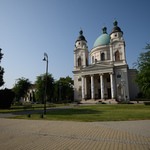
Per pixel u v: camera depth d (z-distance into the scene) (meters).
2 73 28.30
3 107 29.91
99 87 55.50
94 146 5.68
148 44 26.34
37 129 9.00
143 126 9.57
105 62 54.06
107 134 7.58
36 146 5.80
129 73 53.03
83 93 52.09
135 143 6.02
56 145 5.89
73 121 11.88
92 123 10.78
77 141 6.40
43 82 53.06
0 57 25.61
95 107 27.19
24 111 21.95
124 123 10.70
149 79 26.14
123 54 50.62
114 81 49.34
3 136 7.44
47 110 23.16
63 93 62.06
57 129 8.91
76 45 62.41
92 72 51.78
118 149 5.31
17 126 10.08
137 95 48.78
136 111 19.19
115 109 22.50
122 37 52.12
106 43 58.31
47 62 19.39
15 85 57.81
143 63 26.73
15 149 5.50
